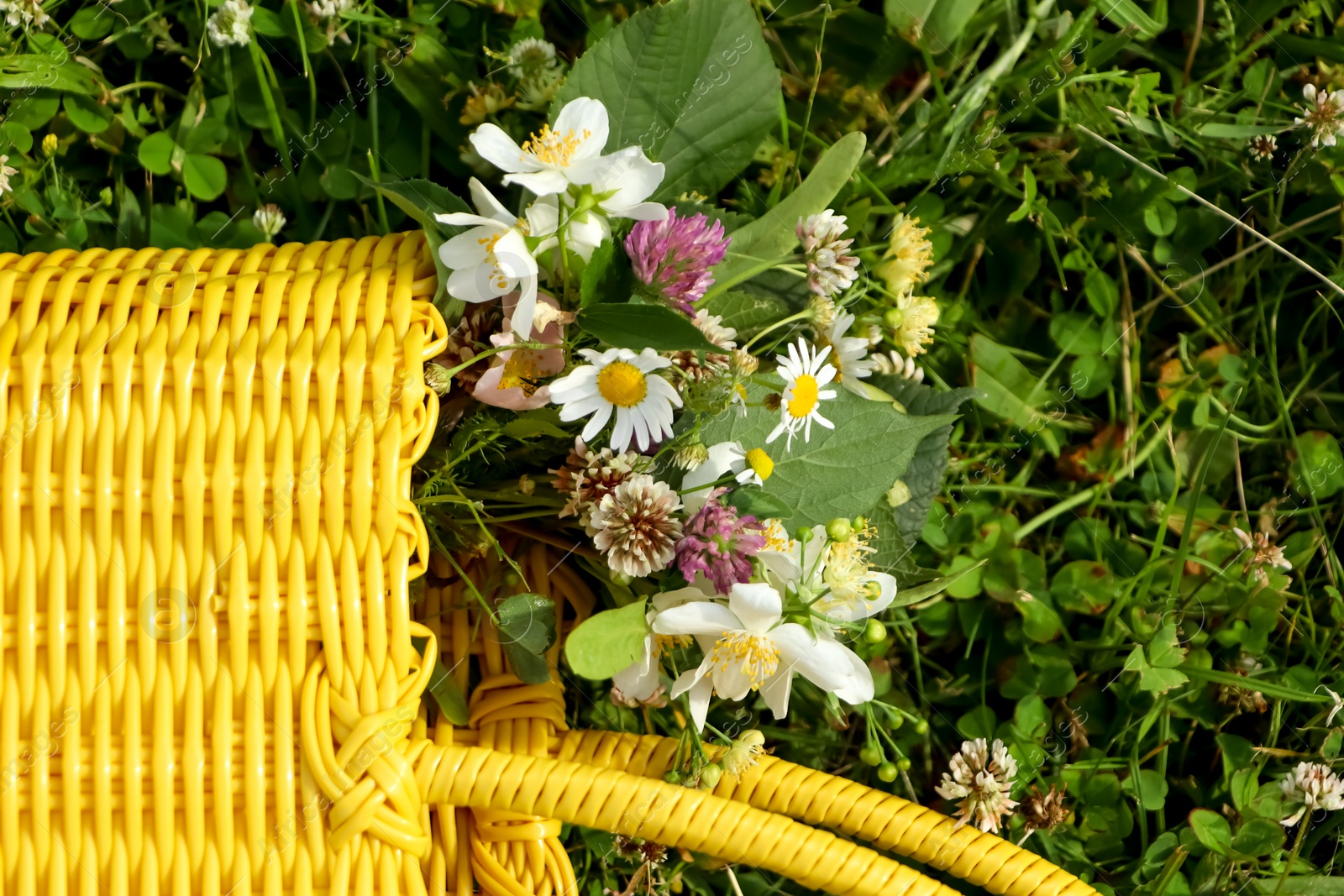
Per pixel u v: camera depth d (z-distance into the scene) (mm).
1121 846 569
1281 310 597
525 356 416
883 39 546
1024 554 573
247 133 537
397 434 382
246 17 509
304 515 377
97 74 523
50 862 372
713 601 425
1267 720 583
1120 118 562
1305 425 599
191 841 374
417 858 389
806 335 474
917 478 486
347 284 396
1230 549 585
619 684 434
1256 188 580
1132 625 572
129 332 381
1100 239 581
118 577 373
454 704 437
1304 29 576
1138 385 591
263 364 380
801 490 447
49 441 374
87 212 529
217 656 375
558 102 452
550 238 404
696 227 416
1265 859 562
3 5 506
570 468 429
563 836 549
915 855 432
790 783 434
